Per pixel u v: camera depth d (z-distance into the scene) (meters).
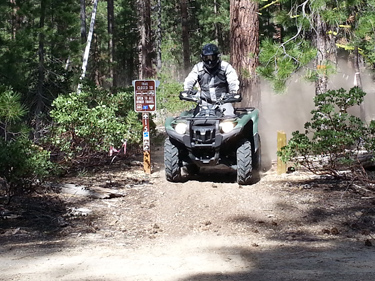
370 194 8.49
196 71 9.84
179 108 21.72
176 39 43.44
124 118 12.66
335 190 8.78
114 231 6.95
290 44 10.35
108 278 4.77
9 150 7.69
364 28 10.20
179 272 4.95
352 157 9.98
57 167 8.98
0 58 15.49
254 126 9.60
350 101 9.05
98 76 36.97
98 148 11.20
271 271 4.94
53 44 16.97
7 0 17.70
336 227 6.93
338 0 10.45
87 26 32.84
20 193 8.16
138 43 46.59
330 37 13.67
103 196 8.55
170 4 43.91
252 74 12.49
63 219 7.41
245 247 6.03
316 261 5.31
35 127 15.27
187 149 9.16
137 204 8.26
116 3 45.38
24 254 5.76
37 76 16.59
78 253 5.79
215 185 9.17
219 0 38.12
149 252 5.84
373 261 5.30
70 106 11.08
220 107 9.62
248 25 12.48
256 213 7.66
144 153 10.59
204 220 7.41
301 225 7.06
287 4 11.99
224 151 9.28
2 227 7.05
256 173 9.77
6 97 8.78
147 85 10.43
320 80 13.29
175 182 9.56
